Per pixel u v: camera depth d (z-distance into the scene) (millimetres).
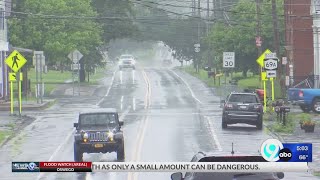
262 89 169000
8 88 178375
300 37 180500
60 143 91812
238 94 109375
